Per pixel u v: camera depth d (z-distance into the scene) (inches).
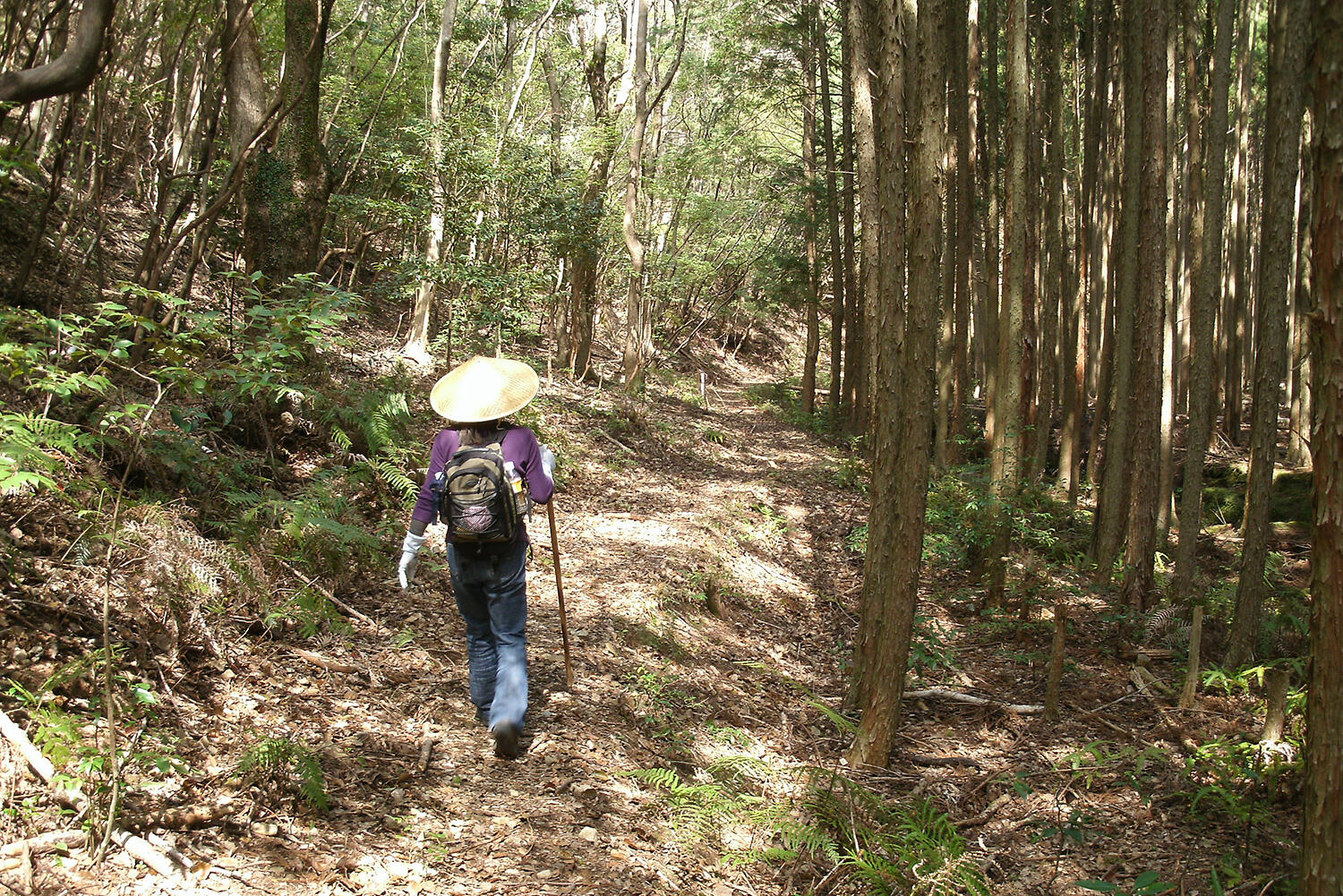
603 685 206.5
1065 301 756.0
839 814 167.0
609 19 775.1
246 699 154.3
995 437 387.9
